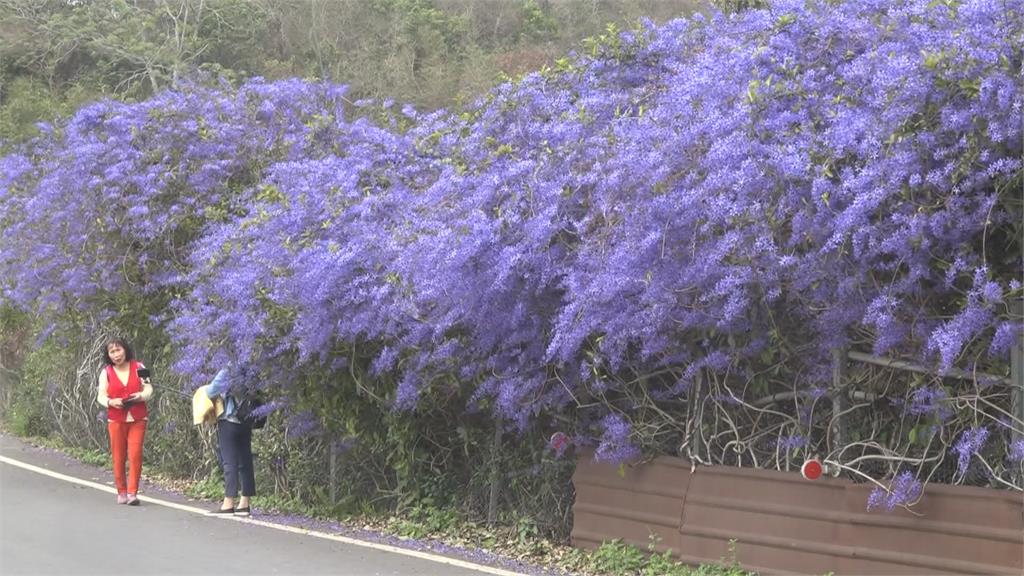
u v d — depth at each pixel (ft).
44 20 107.14
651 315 25.41
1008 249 22.77
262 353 36.76
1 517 36.65
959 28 23.36
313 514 38.37
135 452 40.47
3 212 55.52
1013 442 22.88
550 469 32.22
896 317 23.25
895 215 22.08
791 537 26.11
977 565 23.11
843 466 25.31
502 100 33.06
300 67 97.35
